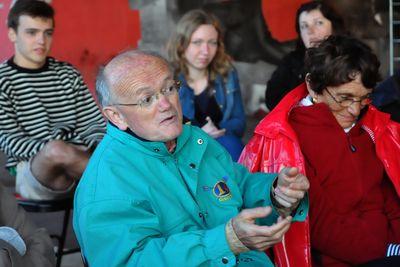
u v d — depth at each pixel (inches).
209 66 177.9
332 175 105.4
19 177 153.3
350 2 256.1
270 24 250.8
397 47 262.8
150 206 86.7
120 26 234.2
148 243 82.0
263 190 95.7
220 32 177.6
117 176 86.8
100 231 83.6
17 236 92.4
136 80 87.4
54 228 194.5
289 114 109.0
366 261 103.3
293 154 104.0
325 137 106.0
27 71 160.9
